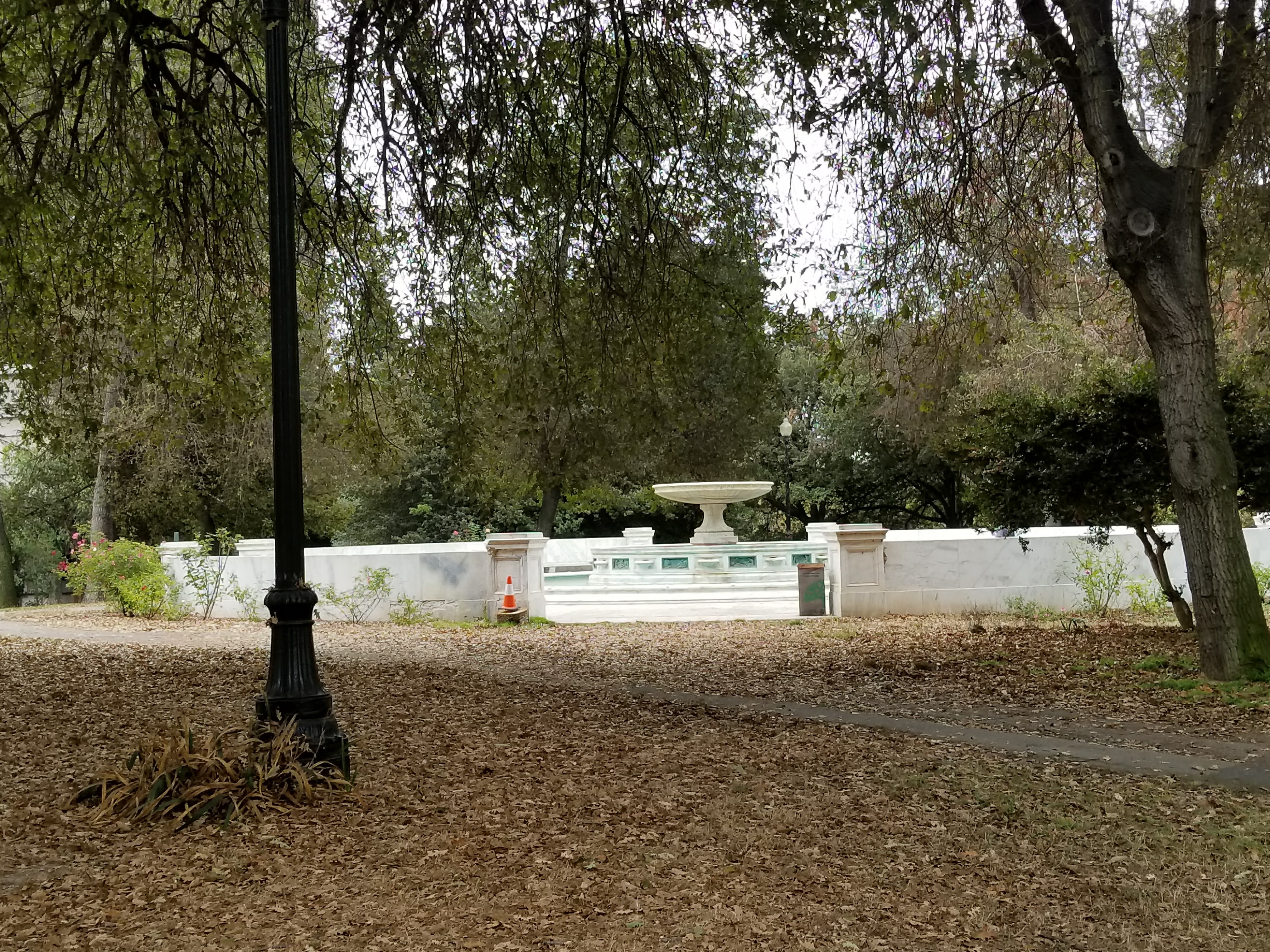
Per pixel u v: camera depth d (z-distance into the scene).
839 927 4.07
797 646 13.02
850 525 17.80
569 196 9.71
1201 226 9.36
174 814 5.31
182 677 9.84
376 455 11.56
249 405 11.65
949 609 17.33
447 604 17.30
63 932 3.93
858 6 7.11
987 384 22.28
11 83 8.06
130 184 9.83
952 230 10.19
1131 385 11.65
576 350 10.16
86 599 24.36
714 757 6.84
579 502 36.31
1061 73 9.44
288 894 4.35
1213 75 8.82
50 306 10.55
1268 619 13.50
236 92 9.98
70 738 7.02
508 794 5.88
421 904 4.25
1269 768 6.53
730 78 9.85
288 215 5.91
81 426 12.78
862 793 5.96
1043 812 5.60
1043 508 12.23
